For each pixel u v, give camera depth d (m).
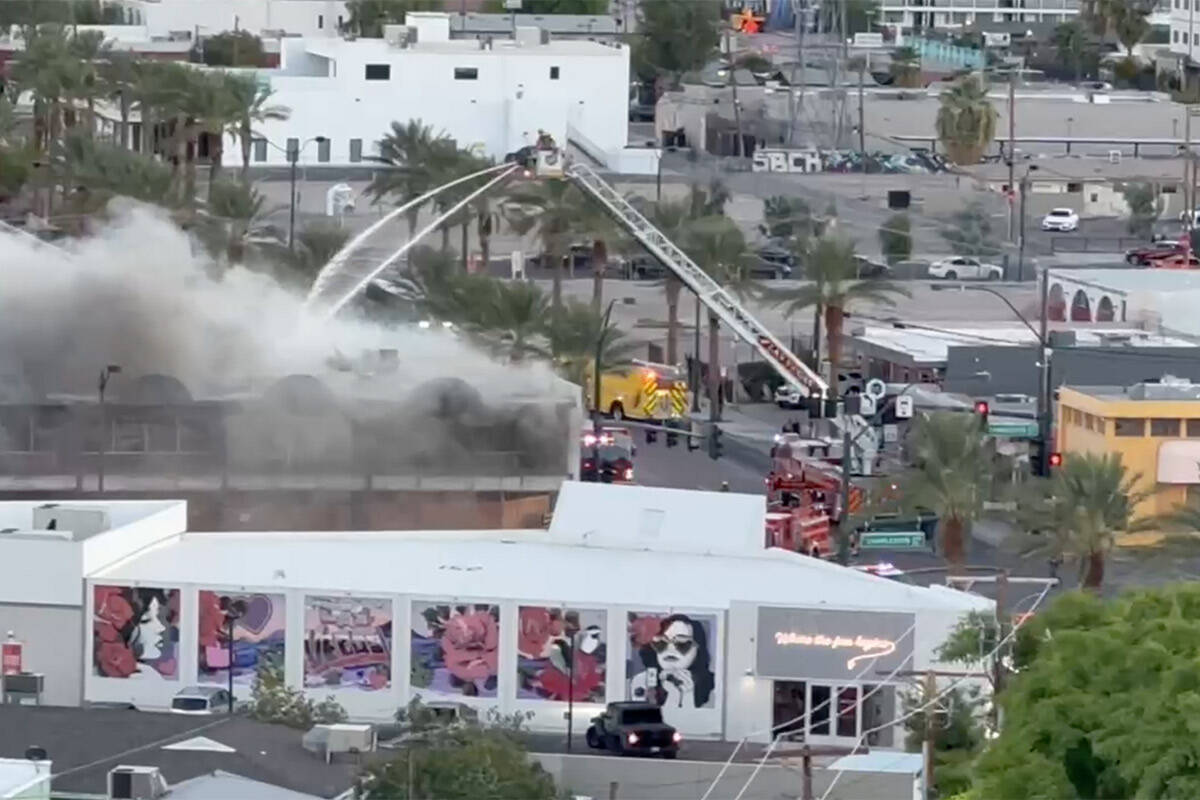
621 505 172.50
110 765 132.12
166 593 160.00
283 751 136.75
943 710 144.38
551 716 157.88
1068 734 117.81
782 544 199.00
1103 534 190.38
